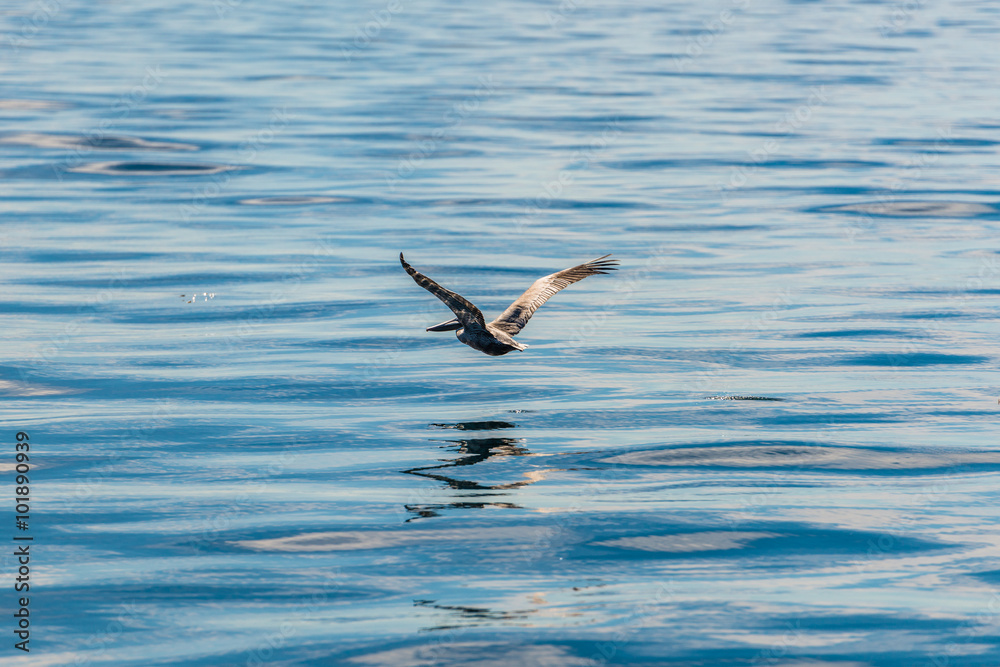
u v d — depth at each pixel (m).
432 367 17.36
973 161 35.56
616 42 67.50
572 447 13.72
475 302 21.00
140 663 8.70
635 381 16.67
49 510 11.70
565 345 18.72
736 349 18.34
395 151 36.22
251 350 18.12
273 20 77.31
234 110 42.88
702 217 28.53
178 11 83.50
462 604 9.65
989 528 11.28
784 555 10.67
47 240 25.09
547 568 10.34
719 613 9.50
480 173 33.34
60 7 84.31
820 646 8.95
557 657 8.76
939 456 13.37
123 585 10.00
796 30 76.19
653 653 8.84
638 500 11.99
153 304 20.70
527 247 25.38
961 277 22.94
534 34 71.38
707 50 64.25
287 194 30.36
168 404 15.42
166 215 27.86
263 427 14.51
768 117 43.50
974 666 8.62
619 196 30.77
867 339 18.80
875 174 33.62
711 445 13.76
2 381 16.34
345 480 12.61
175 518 11.50
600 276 23.27
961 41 70.31
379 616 9.44
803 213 29.03
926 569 10.38
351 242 25.61
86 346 18.16
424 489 12.30
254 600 9.73
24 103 42.44
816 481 12.60
